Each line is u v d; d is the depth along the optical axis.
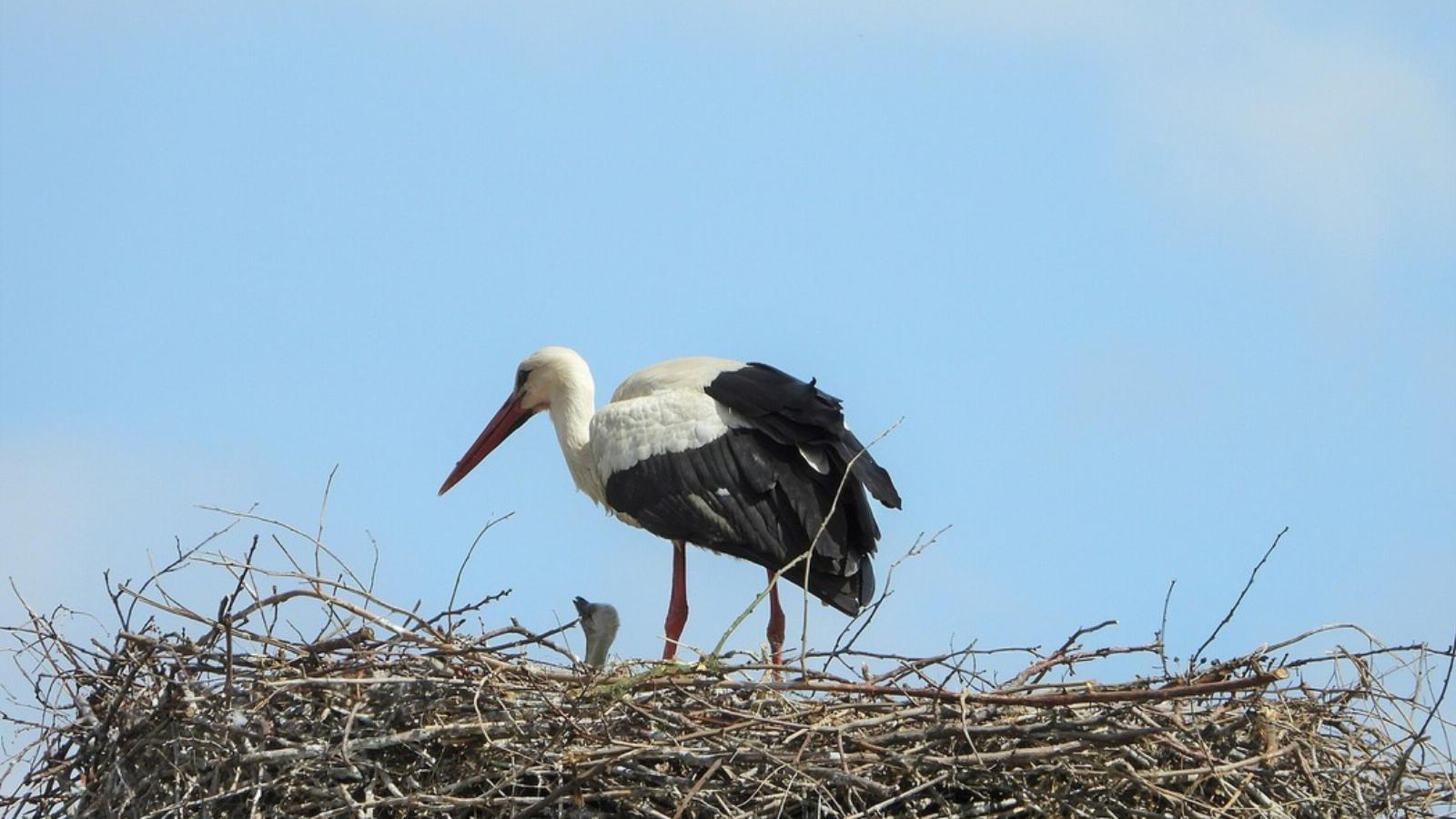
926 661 13.33
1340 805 12.83
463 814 12.66
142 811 12.59
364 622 13.36
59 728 12.92
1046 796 12.68
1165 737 12.55
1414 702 13.16
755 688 13.03
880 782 12.84
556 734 12.61
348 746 12.42
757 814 12.53
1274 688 13.30
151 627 13.30
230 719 12.55
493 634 13.18
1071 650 13.70
